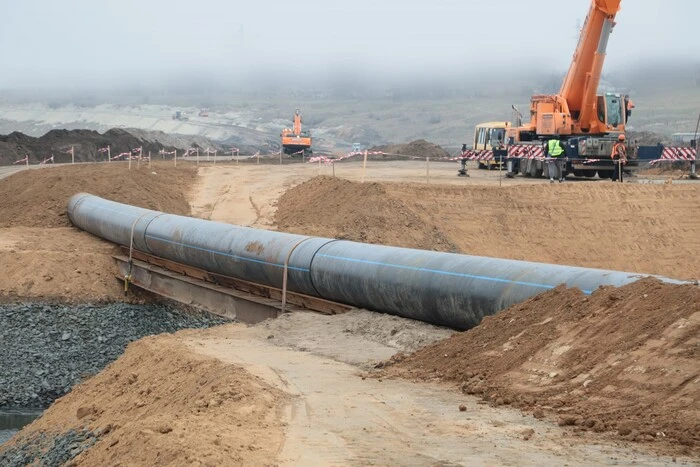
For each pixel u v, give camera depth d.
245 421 12.89
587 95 55.19
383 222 40.94
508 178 56.47
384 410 13.76
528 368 15.45
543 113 56.72
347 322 23.19
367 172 63.53
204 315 36.34
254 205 49.03
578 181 51.44
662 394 12.98
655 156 54.41
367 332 21.91
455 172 63.72
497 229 42.75
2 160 88.31
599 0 53.28
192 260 32.94
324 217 42.97
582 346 15.19
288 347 21.02
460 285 20.23
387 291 22.33
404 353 19.47
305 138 100.44
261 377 16.56
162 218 36.47
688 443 11.51
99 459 12.78
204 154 117.44
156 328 34.78
